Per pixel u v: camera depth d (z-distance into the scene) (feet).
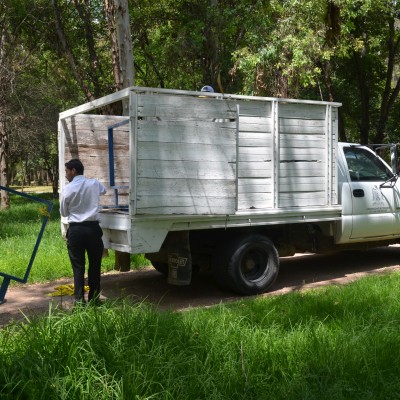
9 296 25.89
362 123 76.64
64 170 27.53
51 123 76.48
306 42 45.98
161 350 12.87
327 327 15.96
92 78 64.28
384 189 29.71
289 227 27.43
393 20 70.90
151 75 77.97
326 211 26.86
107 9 38.68
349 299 19.97
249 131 24.26
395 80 99.40
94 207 21.27
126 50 37.11
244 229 25.45
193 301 24.32
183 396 11.18
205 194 22.49
